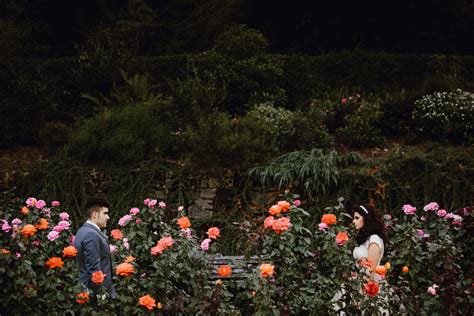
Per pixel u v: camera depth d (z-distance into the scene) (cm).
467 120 956
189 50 1433
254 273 439
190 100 1023
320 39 1403
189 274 473
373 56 1134
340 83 1124
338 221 470
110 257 485
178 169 888
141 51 1416
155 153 925
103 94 1094
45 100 1069
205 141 895
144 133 941
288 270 446
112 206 852
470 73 1133
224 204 873
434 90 1032
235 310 441
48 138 1002
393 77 1130
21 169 923
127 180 879
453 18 1376
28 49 1276
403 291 485
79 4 1384
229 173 881
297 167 844
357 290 441
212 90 1033
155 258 497
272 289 425
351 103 1023
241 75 1078
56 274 445
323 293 447
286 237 449
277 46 1416
